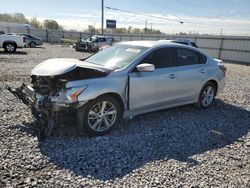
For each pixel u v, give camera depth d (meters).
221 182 3.25
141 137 4.43
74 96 3.99
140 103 4.83
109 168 3.42
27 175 3.14
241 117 5.95
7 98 6.16
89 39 27.73
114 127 4.59
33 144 3.90
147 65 4.55
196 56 5.98
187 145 4.27
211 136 4.72
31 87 4.58
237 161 3.84
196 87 5.89
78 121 4.19
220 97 7.65
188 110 6.18
